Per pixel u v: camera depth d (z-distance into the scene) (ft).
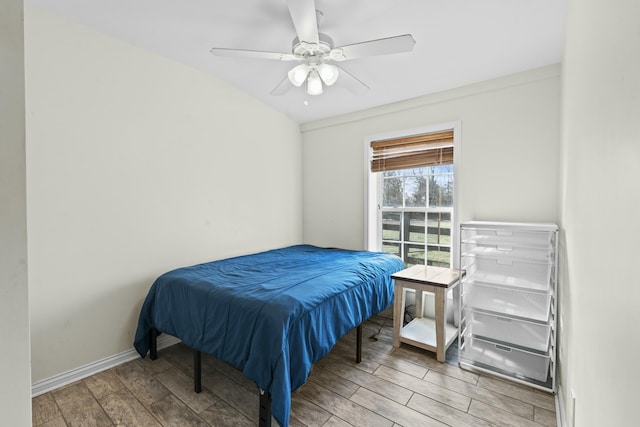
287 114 11.82
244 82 9.41
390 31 6.35
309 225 12.84
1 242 1.66
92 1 5.65
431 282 7.42
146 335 7.22
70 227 6.32
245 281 6.42
